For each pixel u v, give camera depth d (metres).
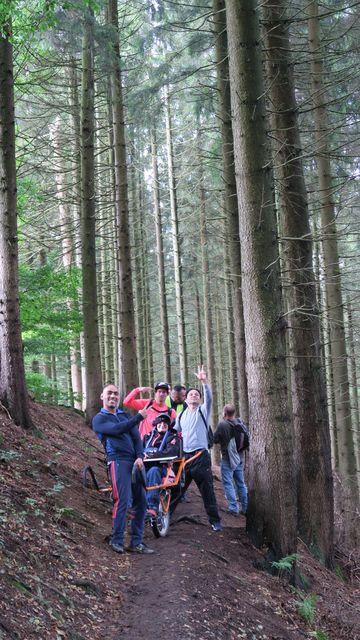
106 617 4.93
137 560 6.25
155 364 39.84
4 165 9.18
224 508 10.09
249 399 7.63
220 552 6.89
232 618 5.41
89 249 13.88
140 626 4.83
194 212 25.22
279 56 9.25
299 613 6.46
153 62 20.67
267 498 7.38
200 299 33.28
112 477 6.45
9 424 8.77
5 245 9.20
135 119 15.36
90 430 13.45
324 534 9.02
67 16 11.95
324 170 12.21
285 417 7.45
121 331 13.41
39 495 6.69
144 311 26.14
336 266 12.30
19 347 9.28
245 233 7.64
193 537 7.12
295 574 7.22
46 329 13.20
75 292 13.48
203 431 7.86
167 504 7.36
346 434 12.56
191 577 5.77
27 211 18.31
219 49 11.19
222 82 11.21
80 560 5.69
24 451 8.03
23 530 5.52
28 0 8.59
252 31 7.67
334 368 12.66
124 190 13.64
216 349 33.56
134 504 6.59
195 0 14.67
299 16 12.77
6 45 9.23
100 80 15.62
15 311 9.24
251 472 7.58
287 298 9.53
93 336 13.75
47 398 15.17
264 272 7.54
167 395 8.52
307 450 9.13
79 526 6.57
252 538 7.44
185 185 24.28
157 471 7.28
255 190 7.60
